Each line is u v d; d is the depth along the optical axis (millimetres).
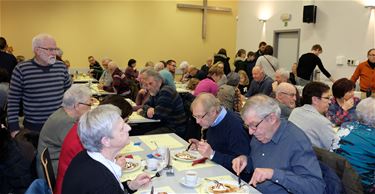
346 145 2018
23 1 8078
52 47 2686
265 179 1612
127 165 1982
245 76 5977
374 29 6090
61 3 8414
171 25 9586
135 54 9312
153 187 1688
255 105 1706
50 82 2748
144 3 9211
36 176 1830
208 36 10039
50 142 1955
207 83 4441
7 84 3857
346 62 6641
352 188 1605
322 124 2244
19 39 8164
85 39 8750
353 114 2922
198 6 9727
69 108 2002
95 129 1300
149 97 3865
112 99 2107
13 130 2611
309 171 1613
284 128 1771
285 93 3064
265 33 8961
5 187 1705
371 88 5164
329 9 6938
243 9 9914
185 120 3496
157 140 2637
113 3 8906
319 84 2383
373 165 1926
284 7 8211
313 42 7379
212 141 2234
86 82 7332
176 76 9734
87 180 1228
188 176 1702
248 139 2127
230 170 2057
